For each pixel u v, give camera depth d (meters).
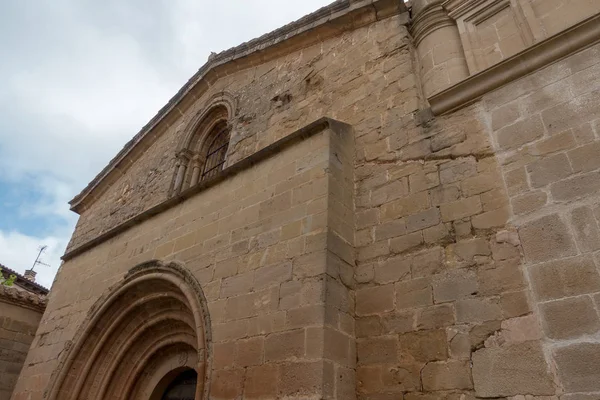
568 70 3.82
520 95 4.05
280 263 4.29
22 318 10.83
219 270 4.96
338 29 7.28
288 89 7.58
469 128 4.30
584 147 3.40
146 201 9.44
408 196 4.39
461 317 3.41
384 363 3.62
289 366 3.55
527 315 3.09
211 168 9.08
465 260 3.63
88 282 7.61
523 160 3.72
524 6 4.71
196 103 10.47
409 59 5.63
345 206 4.61
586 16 4.09
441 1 5.59
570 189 3.31
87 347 6.76
